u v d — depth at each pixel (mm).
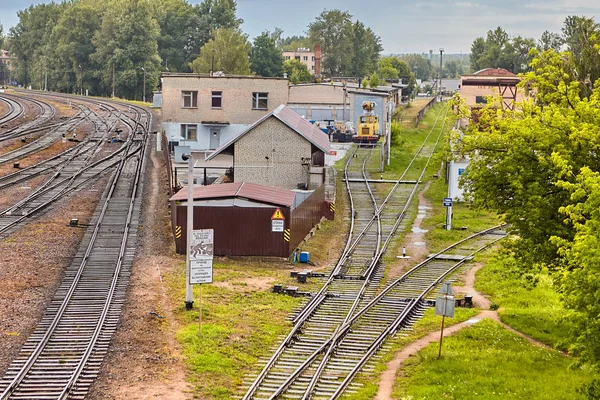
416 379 24844
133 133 89000
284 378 24203
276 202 41000
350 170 74812
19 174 61656
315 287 36250
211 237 28531
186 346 26422
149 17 168375
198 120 81250
